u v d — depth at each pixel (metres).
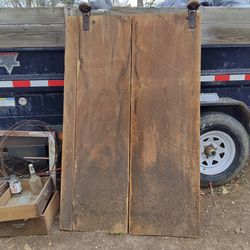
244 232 2.94
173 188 2.92
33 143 3.45
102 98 2.98
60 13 3.10
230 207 3.31
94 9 3.39
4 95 3.35
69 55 3.00
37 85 3.34
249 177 3.88
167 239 2.85
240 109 3.49
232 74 3.54
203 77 3.50
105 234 2.90
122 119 2.97
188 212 2.89
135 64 2.97
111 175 2.96
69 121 3.00
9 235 2.88
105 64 2.98
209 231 2.95
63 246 2.78
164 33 2.95
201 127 3.39
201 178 3.55
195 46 2.94
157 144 2.95
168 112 2.95
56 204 3.14
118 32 2.97
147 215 2.91
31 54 3.21
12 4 9.48
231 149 3.59
